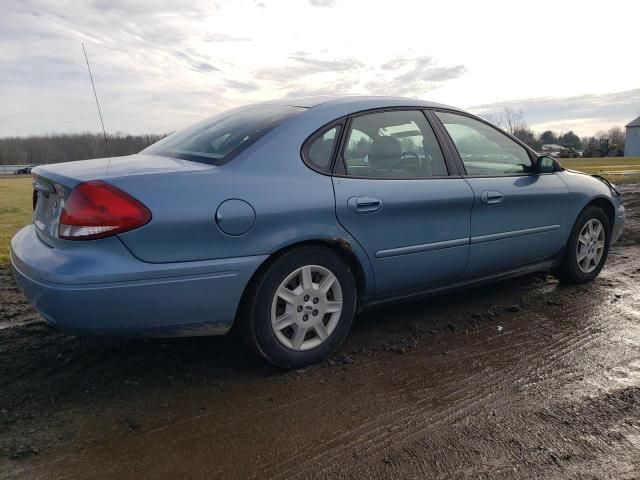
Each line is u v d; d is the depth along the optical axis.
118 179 2.60
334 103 3.39
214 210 2.68
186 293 2.65
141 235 2.53
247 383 2.95
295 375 3.04
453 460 2.24
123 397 2.80
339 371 3.09
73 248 2.53
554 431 2.44
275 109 3.44
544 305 4.20
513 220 3.97
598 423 2.51
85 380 2.98
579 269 4.64
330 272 3.12
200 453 2.32
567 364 3.15
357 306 3.37
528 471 2.16
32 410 2.66
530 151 4.34
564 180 4.38
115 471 2.20
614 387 2.86
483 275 3.94
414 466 2.21
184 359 3.24
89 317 2.50
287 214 2.88
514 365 3.15
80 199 2.52
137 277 2.53
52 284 2.47
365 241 3.19
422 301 4.30
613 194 4.90
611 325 3.78
